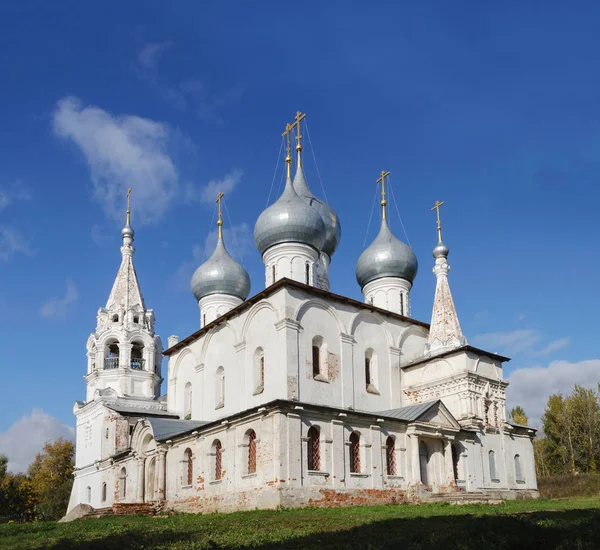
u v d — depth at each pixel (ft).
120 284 200.34
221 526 73.72
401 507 103.86
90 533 74.33
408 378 150.30
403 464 125.39
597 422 246.06
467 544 49.37
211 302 177.17
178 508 129.29
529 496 148.15
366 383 142.20
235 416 116.57
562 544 49.90
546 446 259.60
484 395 144.46
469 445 138.10
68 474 305.32
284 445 107.04
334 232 178.40
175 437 134.00
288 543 54.65
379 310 146.72
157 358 196.54
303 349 127.85
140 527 78.84
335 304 137.80
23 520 244.22
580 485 180.04
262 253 159.53
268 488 107.04
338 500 111.65
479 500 119.24
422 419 127.75
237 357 138.00
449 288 159.02
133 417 174.29
